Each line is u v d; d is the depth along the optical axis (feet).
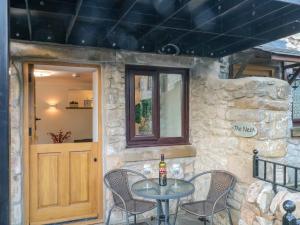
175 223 10.01
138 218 10.70
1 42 3.74
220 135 9.93
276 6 6.50
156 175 10.85
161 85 11.31
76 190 10.21
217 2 6.59
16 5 6.27
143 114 11.01
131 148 10.63
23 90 9.23
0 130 3.73
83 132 19.97
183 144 11.66
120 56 10.08
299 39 14.16
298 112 14.48
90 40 9.03
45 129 19.10
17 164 8.96
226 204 8.72
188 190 8.18
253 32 8.34
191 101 11.69
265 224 7.07
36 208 9.65
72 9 6.67
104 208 10.31
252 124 8.41
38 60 9.29
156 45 9.71
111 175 9.58
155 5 6.69
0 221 3.73
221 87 9.84
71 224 9.91
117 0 6.57
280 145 8.22
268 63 13.48
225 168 9.64
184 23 7.71
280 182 8.00
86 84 19.71
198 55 10.71
